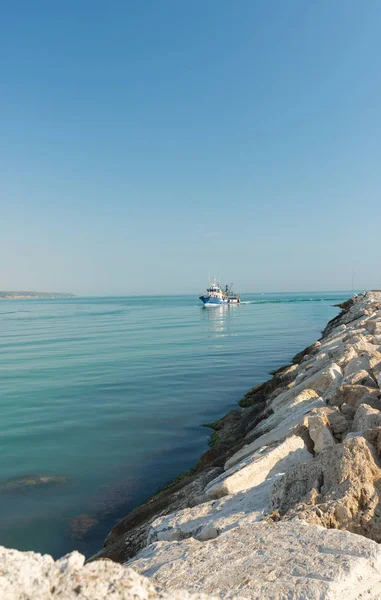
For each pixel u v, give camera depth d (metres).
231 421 18.09
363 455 6.41
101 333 60.28
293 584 4.07
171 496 10.49
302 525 5.24
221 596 4.05
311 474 6.66
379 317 29.17
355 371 13.95
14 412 20.92
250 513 6.61
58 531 10.77
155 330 63.81
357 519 5.56
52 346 46.19
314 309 121.38
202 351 40.94
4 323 84.12
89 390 25.31
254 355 38.22
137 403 22.33
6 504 12.09
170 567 4.92
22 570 2.72
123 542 8.88
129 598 2.65
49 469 14.39
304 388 14.86
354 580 4.06
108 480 13.55
